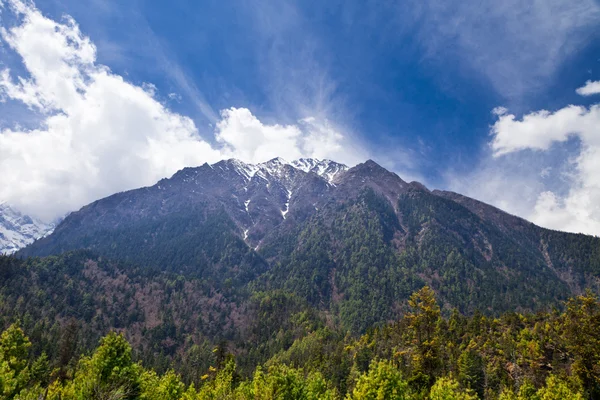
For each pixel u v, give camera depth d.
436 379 56.56
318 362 127.38
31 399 32.97
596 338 63.62
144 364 163.00
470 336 117.88
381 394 44.62
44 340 139.25
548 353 87.06
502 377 84.50
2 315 167.00
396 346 114.25
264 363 162.88
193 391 61.47
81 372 48.62
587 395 59.31
